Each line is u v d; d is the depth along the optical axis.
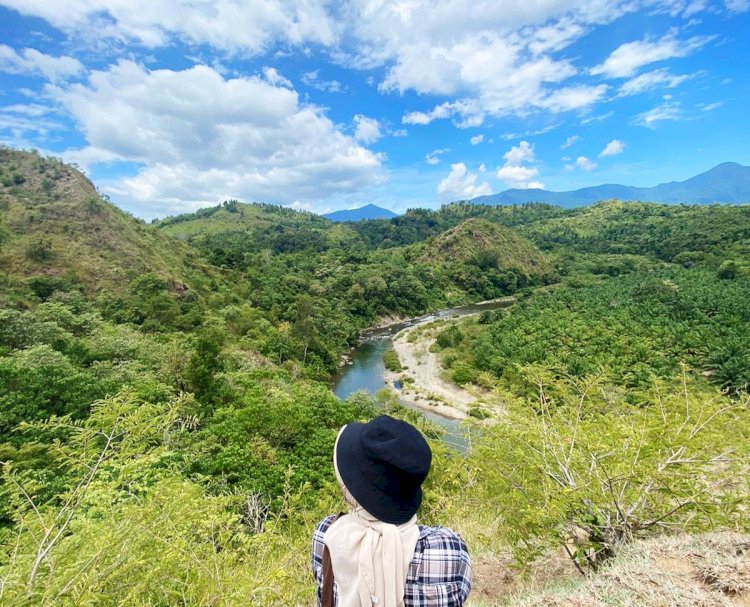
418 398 36.72
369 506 1.06
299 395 24.14
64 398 15.40
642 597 2.40
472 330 56.78
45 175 64.88
